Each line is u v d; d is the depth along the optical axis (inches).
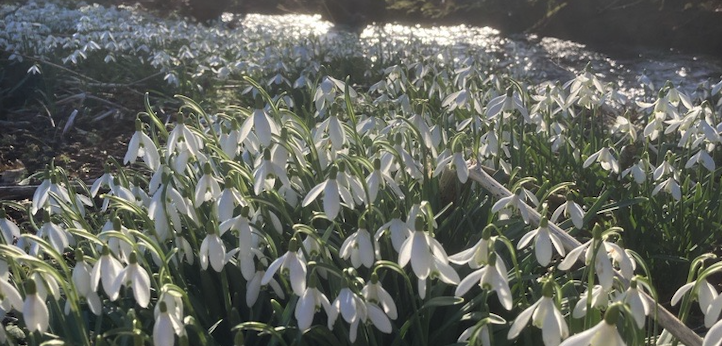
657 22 660.7
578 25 698.2
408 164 141.4
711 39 628.4
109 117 297.9
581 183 196.9
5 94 312.3
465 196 161.5
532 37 713.0
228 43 421.1
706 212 174.4
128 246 118.9
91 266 114.3
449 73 283.9
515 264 109.1
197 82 346.3
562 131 196.4
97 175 242.1
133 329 99.2
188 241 138.6
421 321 125.5
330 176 114.6
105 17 451.2
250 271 114.8
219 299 133.2
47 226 120.7
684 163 205.0
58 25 437.1
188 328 119.9
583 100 196.4
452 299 114.0
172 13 642.2
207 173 124.1
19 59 305.1
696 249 174.2
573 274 134.6
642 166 170.7
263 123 125.5
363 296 100.3
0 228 121.7
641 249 177.2
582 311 102.5
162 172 129.3
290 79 329.4
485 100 219.8
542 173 201.3
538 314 92.4
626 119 184.7
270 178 124.6
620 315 111.6
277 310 113.8
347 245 110.6
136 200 144.8
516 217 141.9
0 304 104.3
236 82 343.6
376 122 171.0
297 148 138.3
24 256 100.3
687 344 107.7
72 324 120.0
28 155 257.4
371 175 125.4
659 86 480.7
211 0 730.2
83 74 333.1
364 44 441.1
